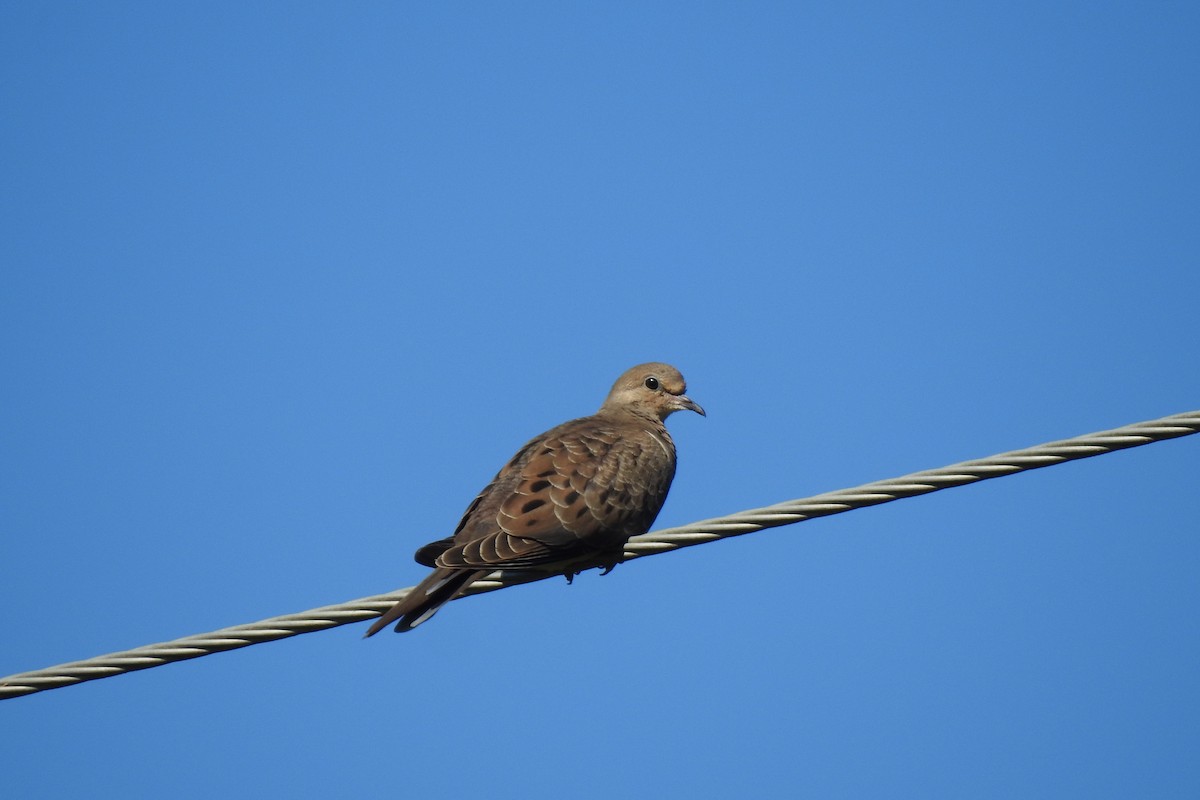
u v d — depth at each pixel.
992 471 10.50
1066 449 10.38
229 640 10.75
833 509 10.77
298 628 10.77
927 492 10.62
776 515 10.91
